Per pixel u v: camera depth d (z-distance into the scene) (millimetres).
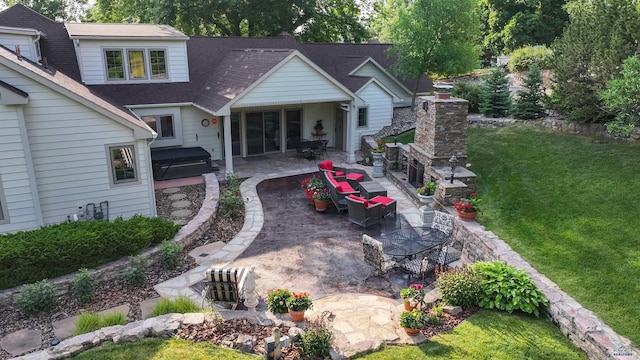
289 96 17625
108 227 10328
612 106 11336
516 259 8914
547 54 25125
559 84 15383
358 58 24531
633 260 8453
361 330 7465
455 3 21500
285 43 24016
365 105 20875
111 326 7387
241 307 8633
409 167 16000
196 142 19812
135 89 18344
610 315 7141
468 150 16172
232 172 17391
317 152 21875
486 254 9641
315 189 14594
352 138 19594
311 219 13562
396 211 13828
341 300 8844
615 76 12555
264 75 16750
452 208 12320
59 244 9289
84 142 11828
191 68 20375
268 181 17516
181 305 8164
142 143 12578
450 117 13852
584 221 10141
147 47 18344
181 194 15680
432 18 21797
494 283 7934
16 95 10219
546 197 11688
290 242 11875
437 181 13117
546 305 7488
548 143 15086
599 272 8305
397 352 6711
